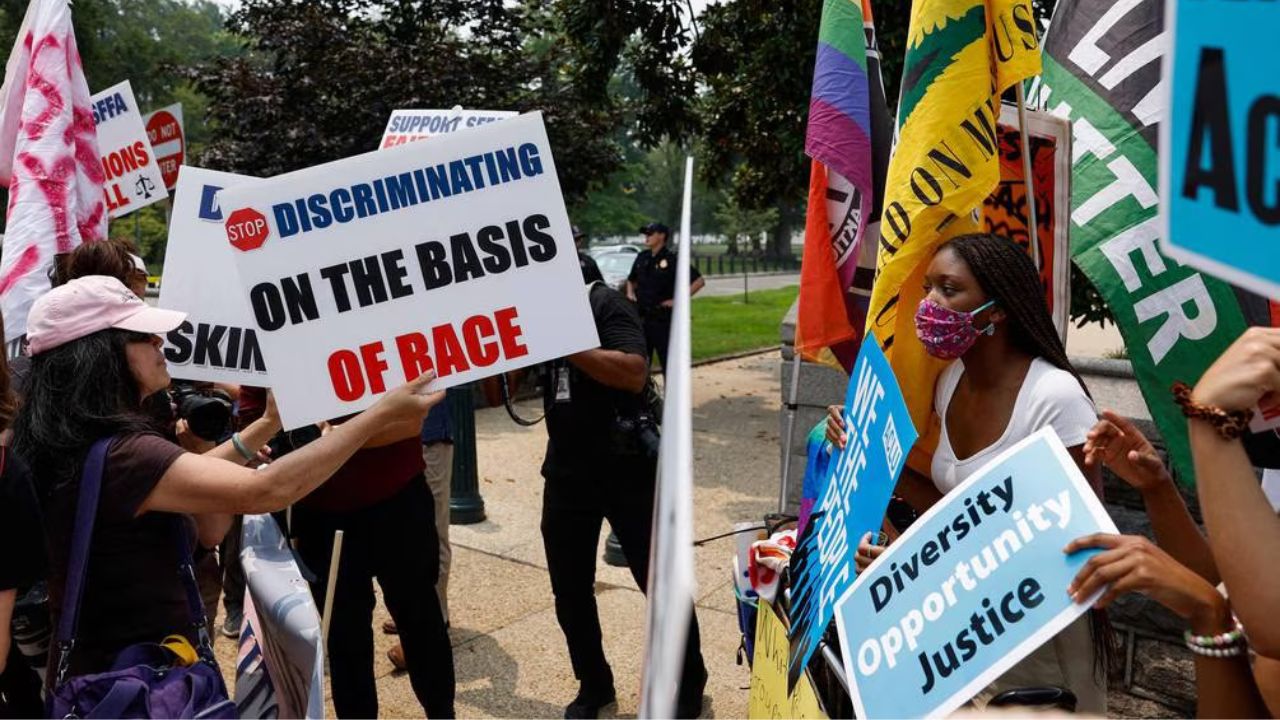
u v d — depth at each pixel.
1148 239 2.63
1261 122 0.83
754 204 10.95
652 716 0.87
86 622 2.29
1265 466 1.83
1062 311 2.80
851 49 3.01
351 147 11.80
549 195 2.55
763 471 7.86
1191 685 3.47
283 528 3.41
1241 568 1.39
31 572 2.02
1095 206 2.72
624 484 3.86
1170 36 0.92
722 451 8.57
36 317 2.37
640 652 4.60
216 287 3.21
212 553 3.71
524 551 5.97
